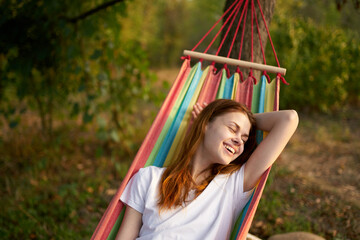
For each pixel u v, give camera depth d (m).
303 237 2.89
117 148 5.76
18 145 5.32
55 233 3.46
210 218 1.82
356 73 8.80
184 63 2.43
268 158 1.89
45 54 4.12
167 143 2.33
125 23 6.69
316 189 4.61
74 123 7.15
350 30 8.56
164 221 1.81
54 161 5.16
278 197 4.36
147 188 1.92
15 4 3.95
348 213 3.93
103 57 5.09
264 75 2.38
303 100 8.66
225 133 1.92
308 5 8.86
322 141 6.61
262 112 2.27
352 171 5.30
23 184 4.48
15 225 3.62
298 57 8.14
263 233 3.57
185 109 2.41
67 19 4.21
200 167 2.01
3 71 4.52
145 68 5.45
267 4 2.96
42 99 5.26
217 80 2.47
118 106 5.43
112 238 1.96
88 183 4.62
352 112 8.84
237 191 1.92
